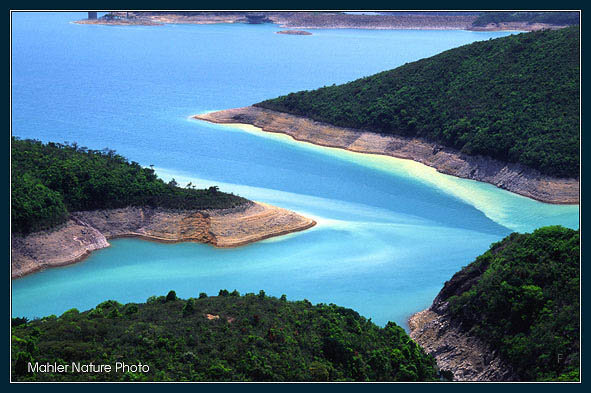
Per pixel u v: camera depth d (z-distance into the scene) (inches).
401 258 4702.3
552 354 3009.4
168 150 7736.2
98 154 5866.1
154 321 3117.6
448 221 5497.1
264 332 3097.9
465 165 6791.3
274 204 5831.7
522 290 3344.0
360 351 3159.5
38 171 5108.3
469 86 7819.9
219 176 6712.6
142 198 5196.9
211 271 4463.6
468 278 3747.5
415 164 7199.8
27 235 4532.5
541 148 6314.0
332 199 6028.5
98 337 2928.2
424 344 3535.9
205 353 2910.9
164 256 4712.1
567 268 3383.4
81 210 5012.3
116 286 4212.6
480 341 3329.2
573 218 5585.6
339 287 4224.9
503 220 5551.2
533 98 7116.1
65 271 4443.9
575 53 7495.1
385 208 5807.1
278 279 4338.1
